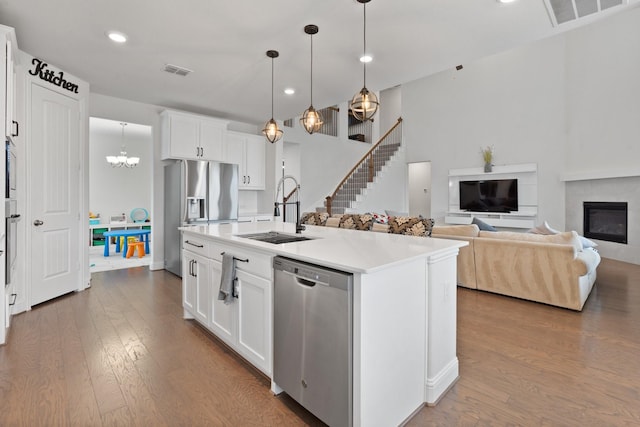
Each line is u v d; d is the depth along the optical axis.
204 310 2.59
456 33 2.83
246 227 3.12
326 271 1.50
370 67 3.55
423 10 2.49
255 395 1.83
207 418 1.63
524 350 2.33
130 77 3.83
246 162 5.71
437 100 8.25
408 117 8.90
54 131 3.43
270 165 5.96
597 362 2.16
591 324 2.79
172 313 3.12
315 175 8.40
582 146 5.95
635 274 4.48
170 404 1.73
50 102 3.38
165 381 1.95
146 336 2.59
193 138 4.92
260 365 1.94
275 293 1.81
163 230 5.08
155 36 2.88
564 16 2.58
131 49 3.13
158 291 3.84
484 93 7.41
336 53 3.21
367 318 1.42
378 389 1.48
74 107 3.71
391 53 3.21
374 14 2.54
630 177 5.17
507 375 2.01
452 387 1.90
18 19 2.60
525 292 3.41
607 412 1.65
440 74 8.18
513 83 6.96
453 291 2.00
